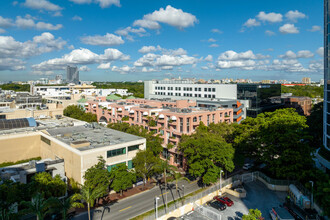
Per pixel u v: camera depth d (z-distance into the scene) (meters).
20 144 71.31
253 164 76.38
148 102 116.25
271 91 119.50
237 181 61.62
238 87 114.94
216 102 108.75
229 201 52.28
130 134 71.19
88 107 127.81
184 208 49.34
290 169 55.09
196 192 58.44
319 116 100.81
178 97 146.00
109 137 67.44
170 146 73.81
